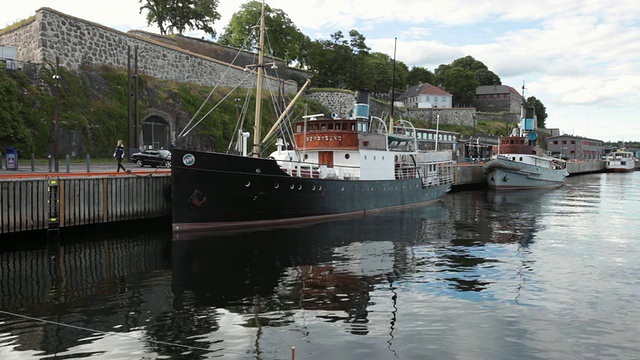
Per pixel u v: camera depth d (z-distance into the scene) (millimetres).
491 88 131000
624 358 8523
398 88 122750
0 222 16906
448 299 11734
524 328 9867
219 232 20281
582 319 10438
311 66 78625
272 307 11070
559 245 19000
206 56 56375
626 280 13648
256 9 69125
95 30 40719
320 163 26375
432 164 35375
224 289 12469
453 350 8773
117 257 16062
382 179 27797
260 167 20828
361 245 18438
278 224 22062
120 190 20625
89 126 35406
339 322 10141
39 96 33094
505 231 22469
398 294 12109
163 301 11492
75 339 9203
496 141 92312
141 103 40906
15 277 13656
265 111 52344
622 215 28922
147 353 8586
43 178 18172
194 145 43062
